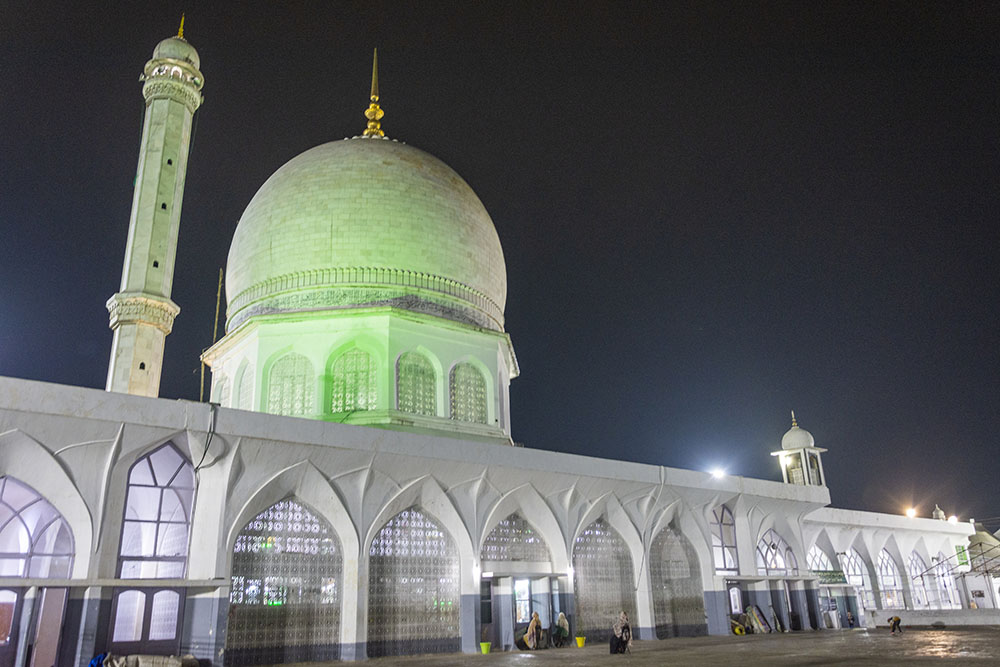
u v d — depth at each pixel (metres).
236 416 29.09
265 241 43.94
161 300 37.28
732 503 44.97
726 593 42.56
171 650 27.48
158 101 41.38
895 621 39.34
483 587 36.16
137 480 28.20
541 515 37.88
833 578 53.06
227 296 46.31
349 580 31.12
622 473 39.66
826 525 54.31
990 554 63.66
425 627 32.81
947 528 63.41
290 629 29.62
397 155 46.53
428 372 41.81
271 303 42.59
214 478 29.42
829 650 27.88
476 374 43.72
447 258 44.50
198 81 42.91
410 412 40.16
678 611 40.91
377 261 42.81
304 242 43.03
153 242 38.44
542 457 37.03
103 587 26.14
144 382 36.06
